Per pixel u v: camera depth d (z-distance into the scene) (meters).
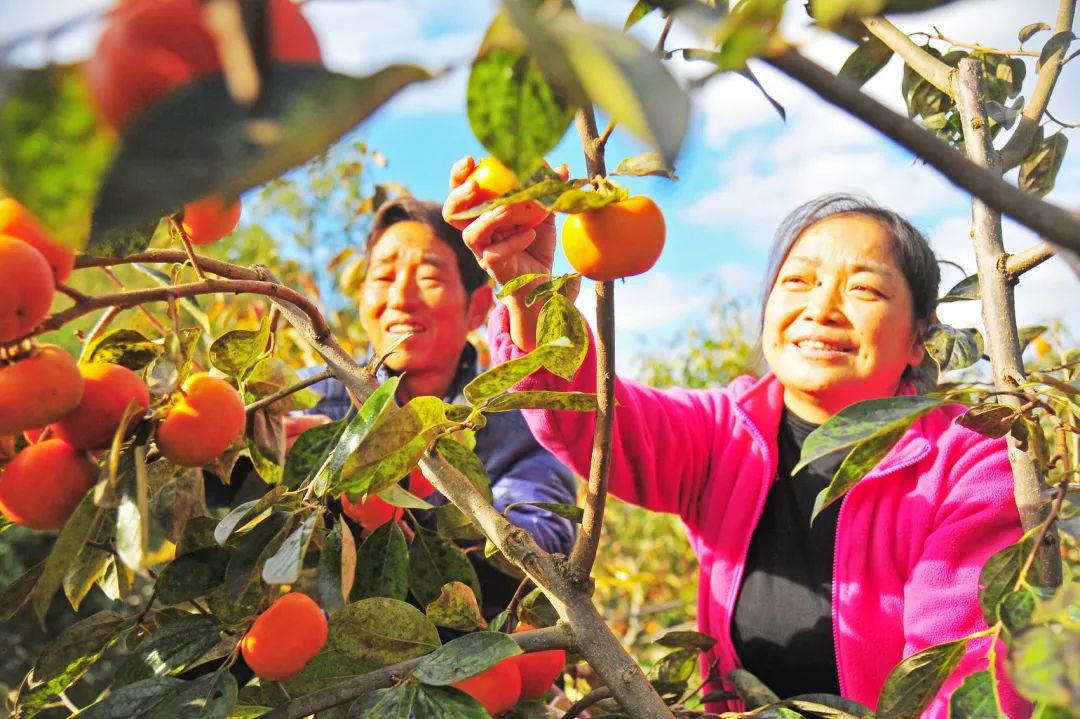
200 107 0.43
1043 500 0.98
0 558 3.88
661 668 1.39
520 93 0.58
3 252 0.66
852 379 1.54
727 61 0.46
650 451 1.66
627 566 3.87
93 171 0.46
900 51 1.25
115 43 0.43
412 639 1.03
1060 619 0.67
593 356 1.44
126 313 1.34
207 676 0.95
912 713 0.91
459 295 2.18
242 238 4.51
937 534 1.40
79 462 0.82
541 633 0.95
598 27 0.45
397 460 1.00
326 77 0.42
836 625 1.47
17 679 3.73
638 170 0.84
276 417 1.20
